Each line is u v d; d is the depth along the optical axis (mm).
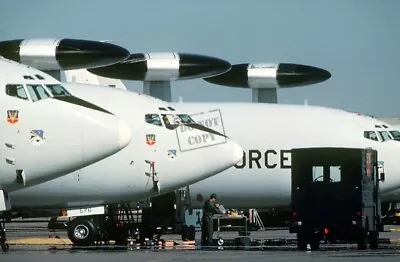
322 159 60125
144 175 67438
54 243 69188
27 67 57625
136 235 69312
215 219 79500
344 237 59625
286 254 54438
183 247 62750
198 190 82938
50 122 55906
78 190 64875
